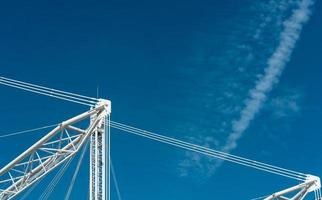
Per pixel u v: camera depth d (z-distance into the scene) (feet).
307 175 198.39
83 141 171.22
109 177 170.09
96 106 173.37
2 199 170.60
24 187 171.53
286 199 200.03
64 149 171.53
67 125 168.96
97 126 173.17
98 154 171.42
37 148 168.55
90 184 169.37
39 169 171.42
